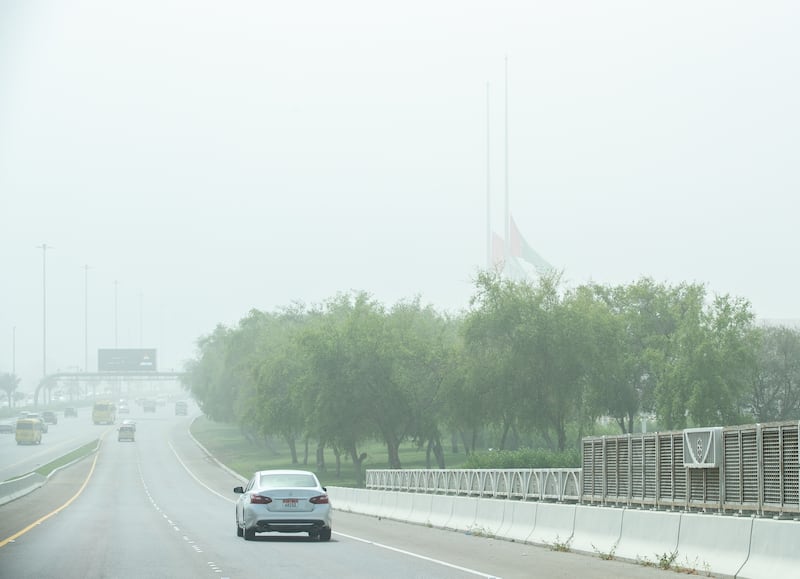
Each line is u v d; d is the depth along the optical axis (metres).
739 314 79.94
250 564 23.73
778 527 19.19
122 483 96.88
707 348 78.00
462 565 23.58
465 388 83.94
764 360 93.62
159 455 144.25
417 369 93.31
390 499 49.78
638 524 24.70
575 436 95.12
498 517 34.69
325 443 96.75
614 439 32.69
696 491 26.52
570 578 20.69
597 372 82.12
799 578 18.03
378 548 28.94
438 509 41.59
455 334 104.56
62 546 29.59
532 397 81.56
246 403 129.50
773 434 22.61
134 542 31.30
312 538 33.25
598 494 33.84
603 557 25.45
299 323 150.12
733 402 80.50
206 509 59.03
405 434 95.50
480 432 112.81
